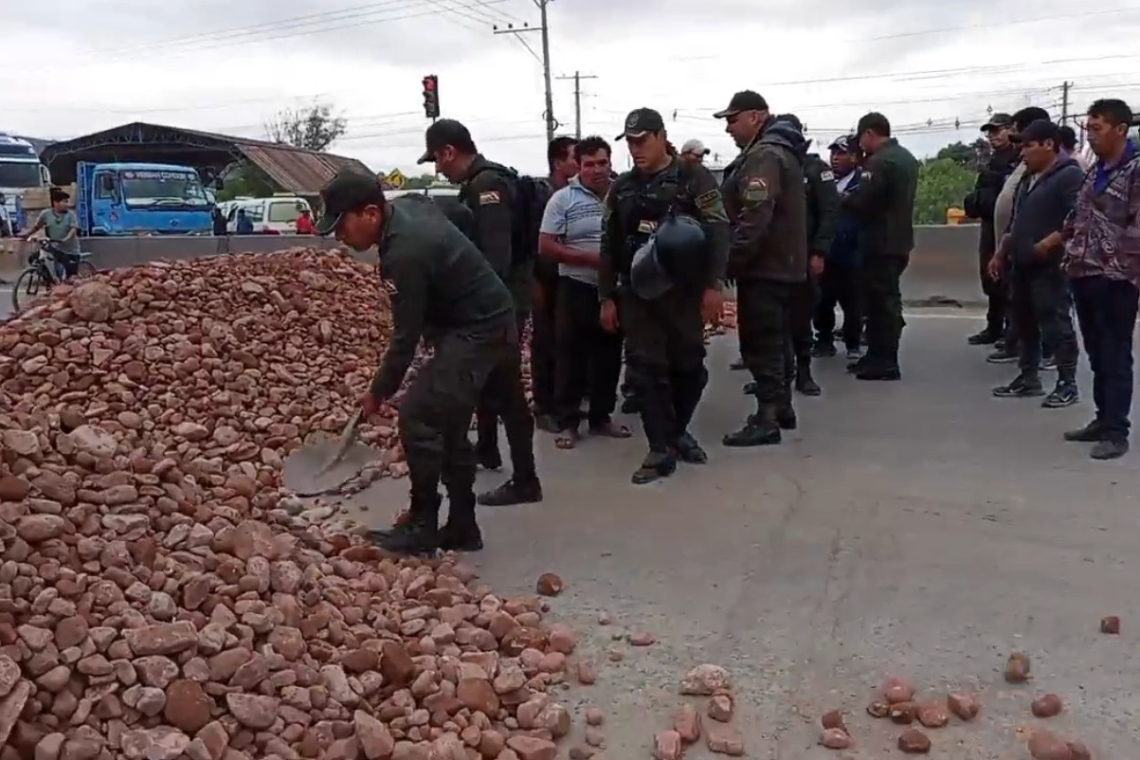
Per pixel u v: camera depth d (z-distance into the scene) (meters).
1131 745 3.13
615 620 4.01
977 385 7.95
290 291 7.89
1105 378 5.89
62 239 15.15
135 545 3.56
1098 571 4.33
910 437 6.46
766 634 3.88
